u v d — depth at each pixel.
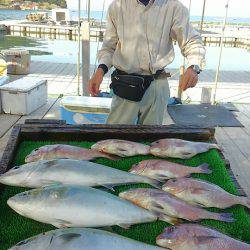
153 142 2.26
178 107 6.11
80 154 2.09
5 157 2.01
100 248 1.33
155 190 1.73
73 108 4.39
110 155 2.14
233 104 6.62
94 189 1.64
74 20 24.28
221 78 9.34
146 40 2.58
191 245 1.39
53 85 7.63
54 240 1.33
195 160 2.14
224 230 1.53
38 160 1.96
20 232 1.48
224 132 5.07
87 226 1.55
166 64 2.68
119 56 2.71
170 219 1.59
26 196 1.58
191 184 1.79
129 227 1.55
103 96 5.36
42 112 5.61
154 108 2.79
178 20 2.54
